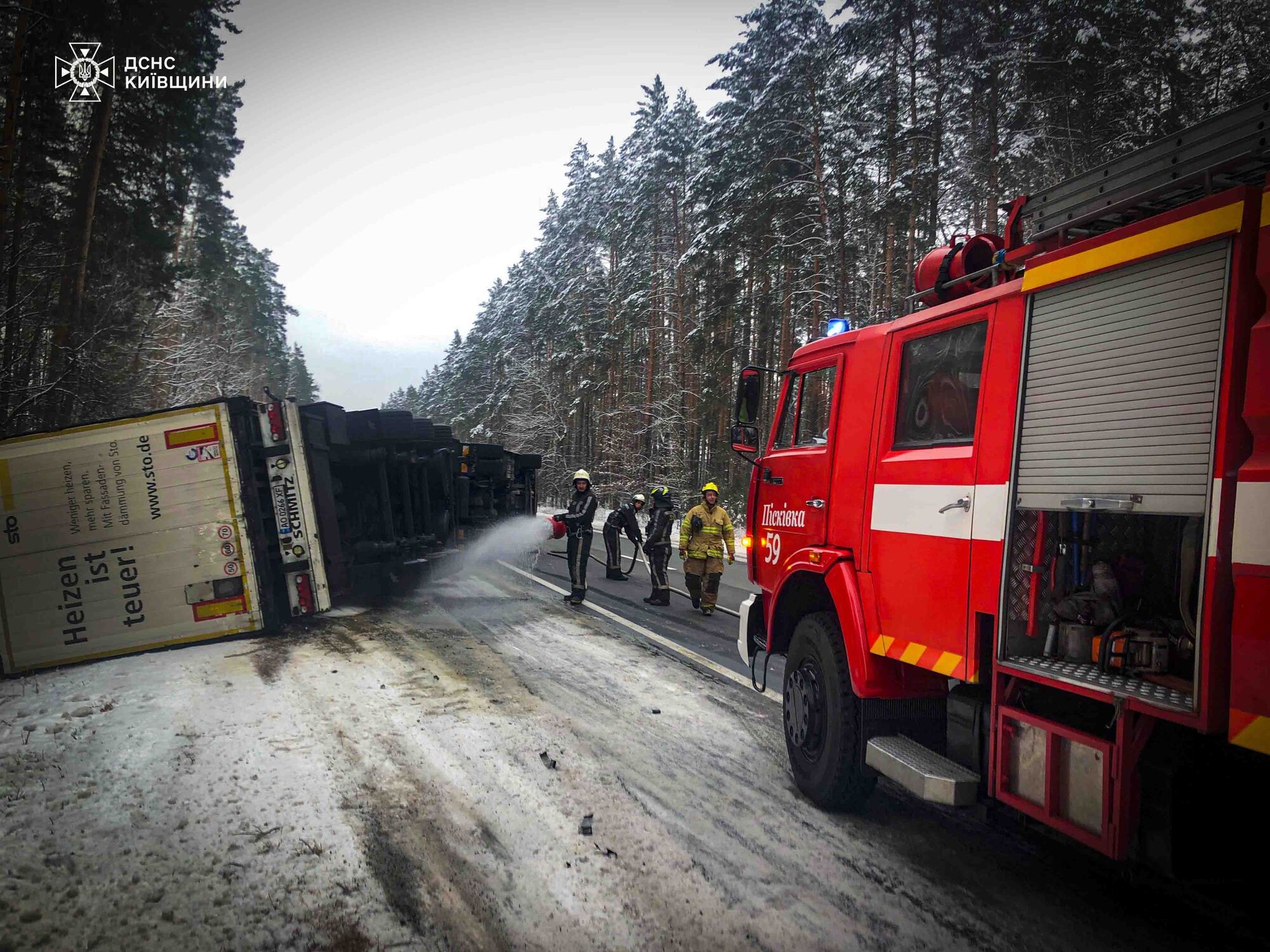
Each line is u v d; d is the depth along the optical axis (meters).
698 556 9.27
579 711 5.09
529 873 3.01
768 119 22.11
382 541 8.75
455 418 72.50
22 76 14.53
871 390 3.69
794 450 4.43
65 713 4.75
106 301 17.39
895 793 3.39
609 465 36.09
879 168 21.78
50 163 17.22
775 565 4.55
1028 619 2.73
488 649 6.78
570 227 46.28
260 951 2.48
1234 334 1.98
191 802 3.50
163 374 22.77
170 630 6.64
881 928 2.69
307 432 7.32
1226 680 1.97
